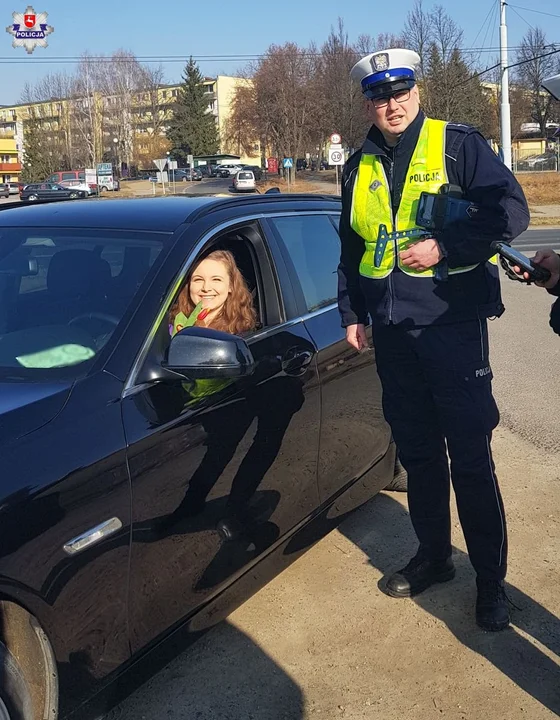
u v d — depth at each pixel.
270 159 65.31
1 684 1.78
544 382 6.54
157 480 2.25
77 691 2.04
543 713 2.60
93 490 2.04
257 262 3.16
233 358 2.30
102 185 52.28
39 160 78.81
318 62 62.47
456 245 2.61
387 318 2.89
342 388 3.37
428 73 48.81
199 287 2.85
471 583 3.42
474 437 2.92
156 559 2.27
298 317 3.21
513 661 2.87
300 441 3.04
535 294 11.76
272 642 2.99
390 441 4.00
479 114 50.94
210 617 2.62
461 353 2.84
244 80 75.50
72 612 1.98
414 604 3.25
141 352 2.35
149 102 87.94
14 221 3.12
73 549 1.97
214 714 2.58
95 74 82.19
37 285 2.72
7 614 1.84
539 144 59.16
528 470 4.64
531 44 57.72
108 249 2.76
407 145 2.76
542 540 3.79
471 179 2.68
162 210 3.00
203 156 84.12
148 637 2.28
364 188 2.88
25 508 1.86
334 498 3.41
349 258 3.14
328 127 61.78
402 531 3.92
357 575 3.48
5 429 1.98
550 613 3.17
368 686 2.74
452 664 2.85
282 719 2.56
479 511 2.99
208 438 2.47
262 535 2.84
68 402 2.14
